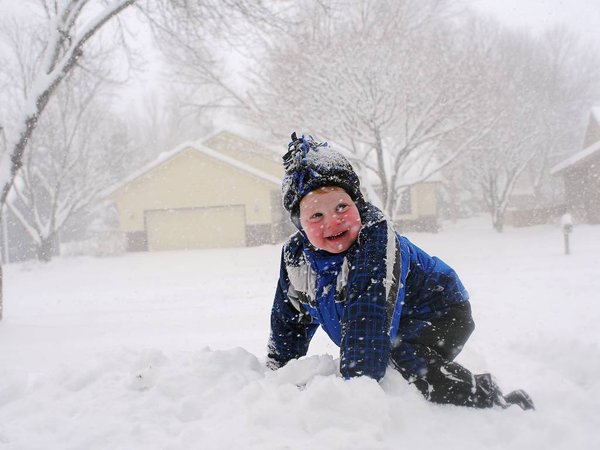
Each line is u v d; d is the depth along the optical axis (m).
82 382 2.36
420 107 16.84
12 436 1.83
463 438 1.69
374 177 26.00
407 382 1.92
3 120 21.45
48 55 8.73
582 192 29.11
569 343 3.42
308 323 2.31
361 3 17.38
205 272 14.23
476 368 3.03
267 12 10.62
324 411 1.60
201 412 1.90
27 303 10.09
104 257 23.86
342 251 1.95
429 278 2.06
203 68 17.50
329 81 16.06
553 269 9.94
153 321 7.16
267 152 20.81
